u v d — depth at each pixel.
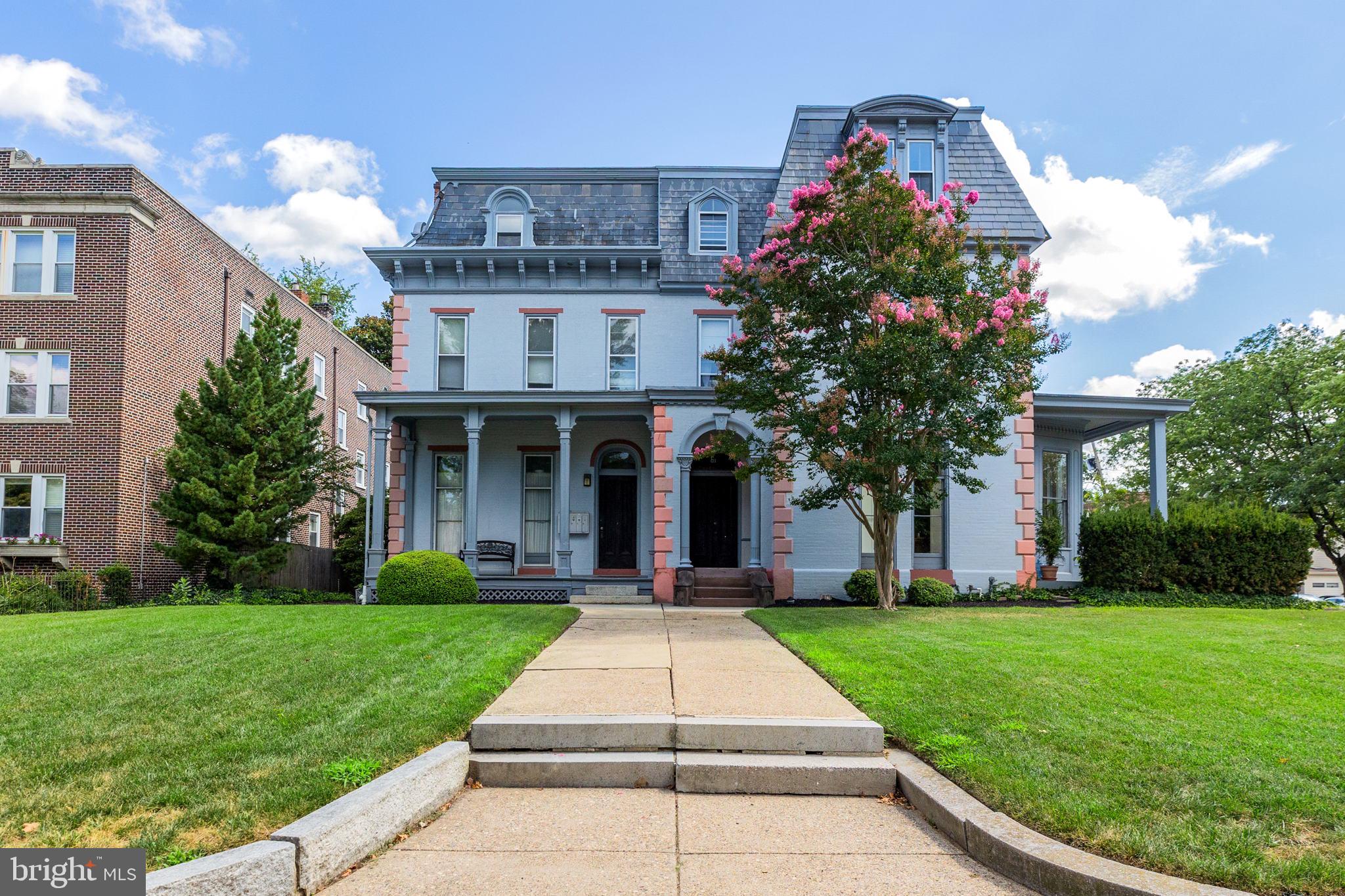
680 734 5.90
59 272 18.44
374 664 7.88
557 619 11.52
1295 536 16.48
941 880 4.16
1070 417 18.28
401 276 19.83
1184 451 31.81
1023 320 12.91
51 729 5.88
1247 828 4.25
